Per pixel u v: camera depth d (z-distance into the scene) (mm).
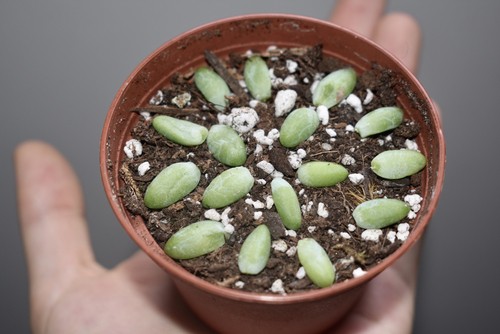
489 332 285
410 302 245
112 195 200
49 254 241
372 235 198
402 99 223
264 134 215
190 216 205
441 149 205
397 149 215
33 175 248
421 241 260
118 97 214
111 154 211
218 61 230
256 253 193
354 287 187
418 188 209
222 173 204
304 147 213
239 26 230
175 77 228
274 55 232
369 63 228
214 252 198
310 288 191
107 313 231
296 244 198
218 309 202
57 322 230
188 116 223
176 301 235
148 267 243
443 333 288
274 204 203
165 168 208
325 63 229
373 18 286
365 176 209
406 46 278
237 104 221
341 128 217
